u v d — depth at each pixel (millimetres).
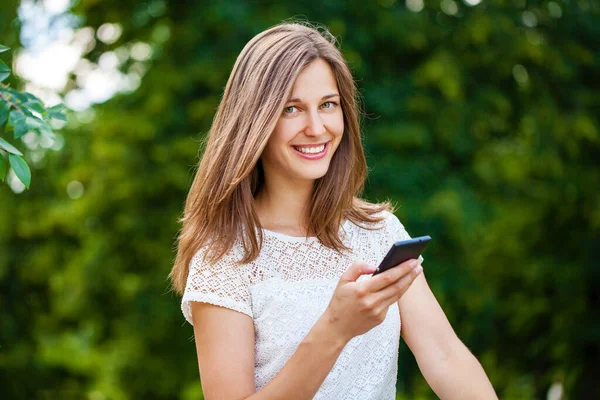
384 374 2564
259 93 2471
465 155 8109
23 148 6840
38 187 8594
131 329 8758
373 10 7883
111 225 8555
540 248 8469
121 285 8742
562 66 7926
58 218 8594
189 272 2572
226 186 2514
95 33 8438
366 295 2137
